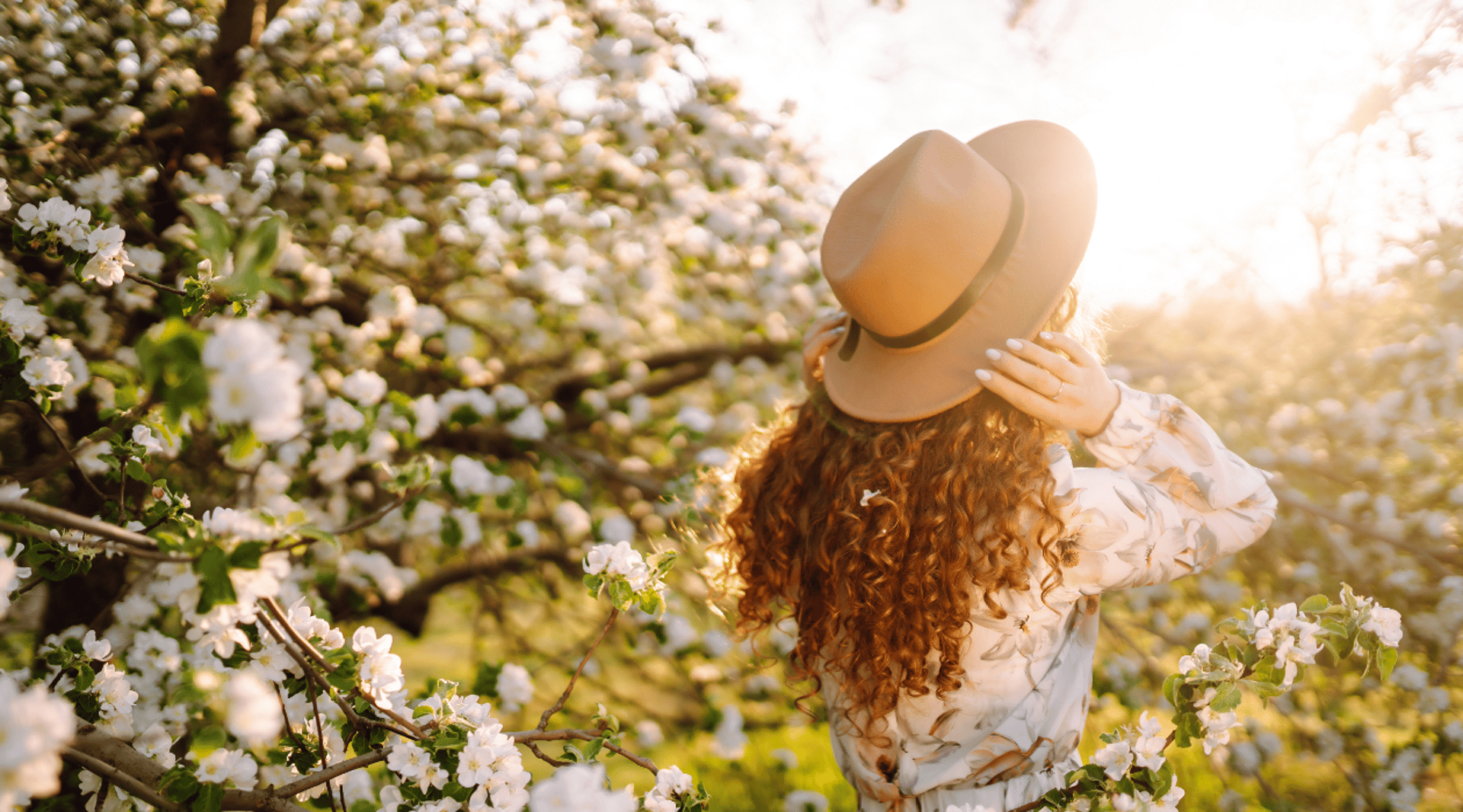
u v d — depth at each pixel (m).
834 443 1.25
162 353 0.61
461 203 3.68
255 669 1.17
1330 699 3.28
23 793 0.60
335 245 3.43
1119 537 1.09
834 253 1.34
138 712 1.44
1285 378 3.90
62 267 2.64
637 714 3.56
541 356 4.01
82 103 3.16
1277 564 3.44
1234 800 3.24
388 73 3.82
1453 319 3.83
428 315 3.44
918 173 1.17
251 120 3.29
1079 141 1.30
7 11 3.00
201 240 0.73
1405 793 3.09
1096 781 1.09
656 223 4.21
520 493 2.94
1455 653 3.18
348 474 3.04
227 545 0.78
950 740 1.14
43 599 2.43
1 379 1.38
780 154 4.70
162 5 3.44
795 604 1.29
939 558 1.09
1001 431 1.15
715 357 4.25
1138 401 1.17
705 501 1.66
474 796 1.13
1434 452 3.50
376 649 1.22
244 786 1.07
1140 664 3.50
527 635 3.69
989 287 1.19
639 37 4.28
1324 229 4.24
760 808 3.46
